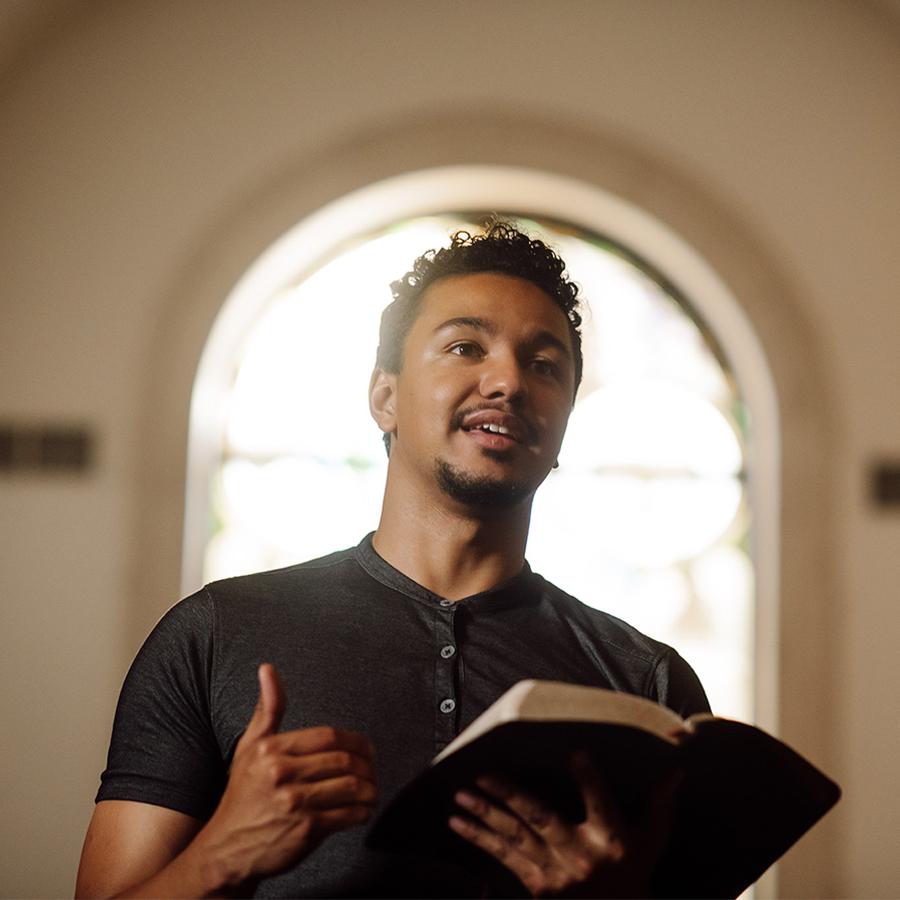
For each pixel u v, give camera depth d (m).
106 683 7.03
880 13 7.35
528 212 7.79
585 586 7.64
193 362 7.30
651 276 7.84
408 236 7.81
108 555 7.14
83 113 7.35
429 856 2.02
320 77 7.39
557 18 7.42
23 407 7.21
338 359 7.79
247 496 7.66
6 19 7.00
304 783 1.87
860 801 7.07
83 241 7.30
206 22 7.39
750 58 7.44
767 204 7.40
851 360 7.36
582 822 2.00
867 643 7.21
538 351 2.44
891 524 7.29
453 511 2.38
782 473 7.34
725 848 2.11
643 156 7.38
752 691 7.51
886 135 7.40
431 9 7.41
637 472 7.74
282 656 2.27
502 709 1.80
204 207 7.34
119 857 2.15
